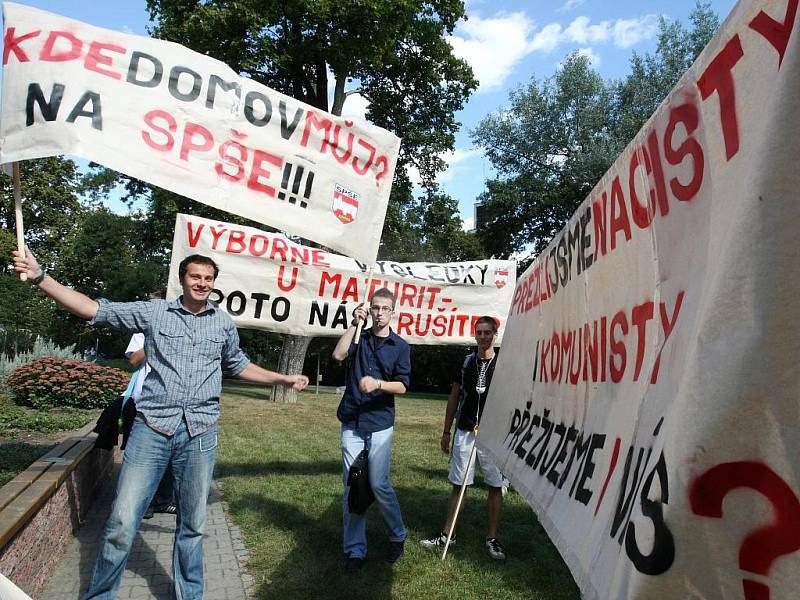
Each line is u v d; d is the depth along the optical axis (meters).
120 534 2.92
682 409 0.90
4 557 2.67
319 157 3.85
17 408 7.28
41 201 29.25
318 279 5.31
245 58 15.90
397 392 3.82
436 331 5.72
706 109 1.18
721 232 1.05
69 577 3.57
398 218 19.12
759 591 0.84
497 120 27.58
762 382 0.82
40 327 24.08
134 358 4.47
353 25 15.91
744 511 0.84
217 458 7.20
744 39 1.07
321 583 3.68
